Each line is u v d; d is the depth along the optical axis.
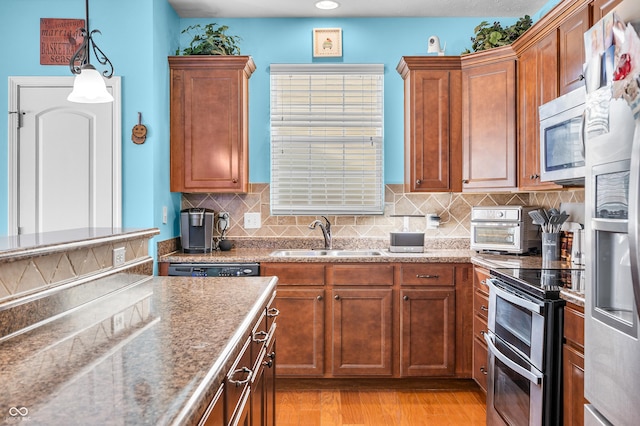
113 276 1.66
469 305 3.16
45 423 0.70
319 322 3.16
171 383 0.86
